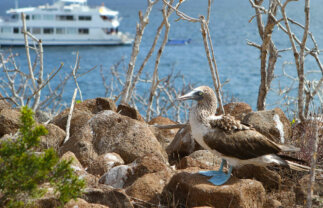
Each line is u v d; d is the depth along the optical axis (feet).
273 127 36.06
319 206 27.37
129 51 393.09
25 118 22.90
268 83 48.60
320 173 31.63
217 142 26.68
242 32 453.17
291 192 30.14
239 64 298.97
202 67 286.05
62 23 402.31
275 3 40.93
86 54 365.61
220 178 27.71
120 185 30.55
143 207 27.12
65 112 45.65
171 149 40.55
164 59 323.57
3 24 364.17
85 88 196.95
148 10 50.49
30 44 362.12
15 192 22.85
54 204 25.38
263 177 31.32
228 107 44.45
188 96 27.35
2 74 142.61
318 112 37.76
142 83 137.80
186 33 472.03
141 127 36.73
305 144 33.60
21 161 21.85
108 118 37.68
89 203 25.50
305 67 191.11
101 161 33.32
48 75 49.37
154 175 29.60
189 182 27.53
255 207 27.14
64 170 23.50
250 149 26.66
